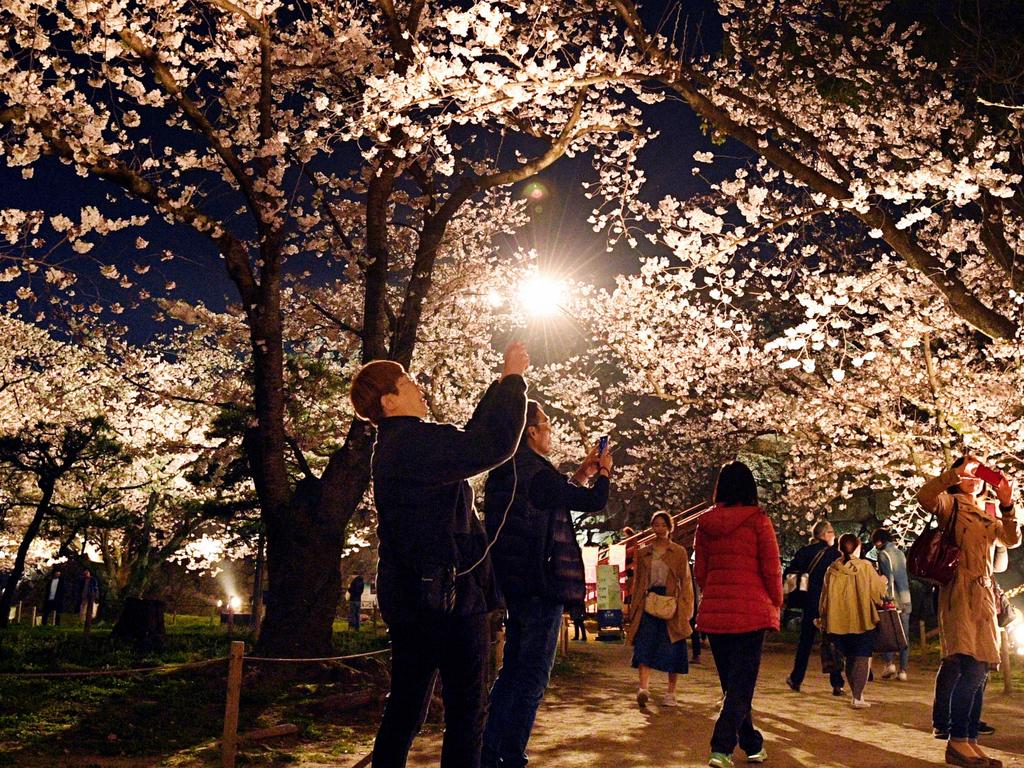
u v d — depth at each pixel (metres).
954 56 12.52
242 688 8.45
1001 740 6.93
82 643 12.72
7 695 7.71
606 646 18.00
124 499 25.19
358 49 11.58
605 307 18.72
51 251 9.29
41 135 8.88
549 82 8.67
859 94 12.38
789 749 6.41
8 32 9.00
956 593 5.76
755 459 26.70
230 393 16.55
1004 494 5.84
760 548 5.55
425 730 7.24
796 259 17.12
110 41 9.12
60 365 23.64
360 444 10.13
